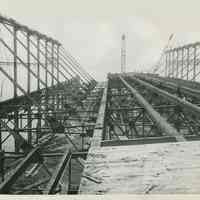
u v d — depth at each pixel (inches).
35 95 1012.5
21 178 500.4
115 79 1739.7
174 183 133.8
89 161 173.8
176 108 468.4
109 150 198.5
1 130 520.7
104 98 634.2
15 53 858.1
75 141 729.0
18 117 685.9
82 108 809.5
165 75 2438.5
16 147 478.6
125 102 785.6
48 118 580.4
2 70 694.5
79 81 1469.0
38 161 235.0
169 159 169.3
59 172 189.5
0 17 769.6
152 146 201.2
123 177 145.3
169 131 246.7
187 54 1784.0
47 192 155.4
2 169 275.7
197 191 124.0
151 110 377.4
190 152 180.2
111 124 438.9
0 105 712.4
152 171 151.5
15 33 884.6
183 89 794.8
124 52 2952.8
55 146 681.0
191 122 491.5
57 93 997.2
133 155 182.7
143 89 1026.7
